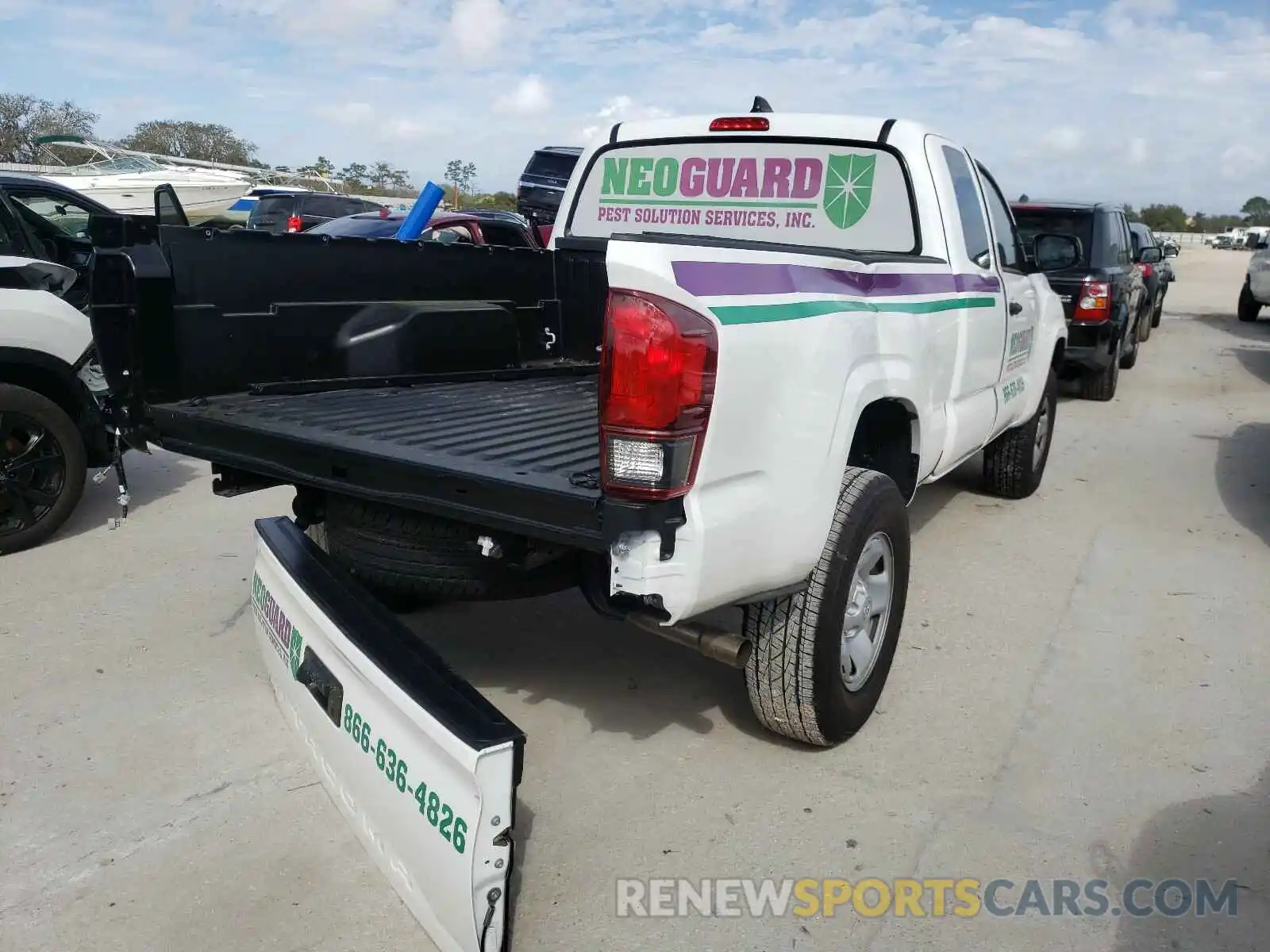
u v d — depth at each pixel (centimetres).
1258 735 353
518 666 399
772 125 421
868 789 319
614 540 240
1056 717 365
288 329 361
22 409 514
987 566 521
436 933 240
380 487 277
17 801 307
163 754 334
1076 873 281
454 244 417
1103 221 954
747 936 256
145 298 321
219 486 347
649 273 233
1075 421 907
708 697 377
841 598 307
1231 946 254
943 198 408
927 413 384
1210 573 512
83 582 484
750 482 267
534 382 435
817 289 288
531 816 303
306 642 288
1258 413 955
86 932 254
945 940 256
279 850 286
